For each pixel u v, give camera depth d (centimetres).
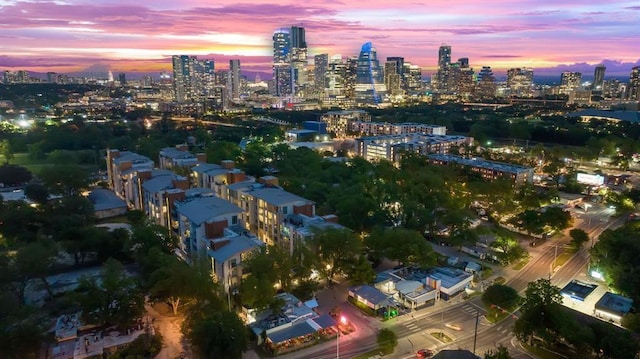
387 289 13850
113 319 11050
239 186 19438
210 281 11931
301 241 14738
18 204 18462
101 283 12406
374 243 15462
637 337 10519
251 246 13338
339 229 14512
